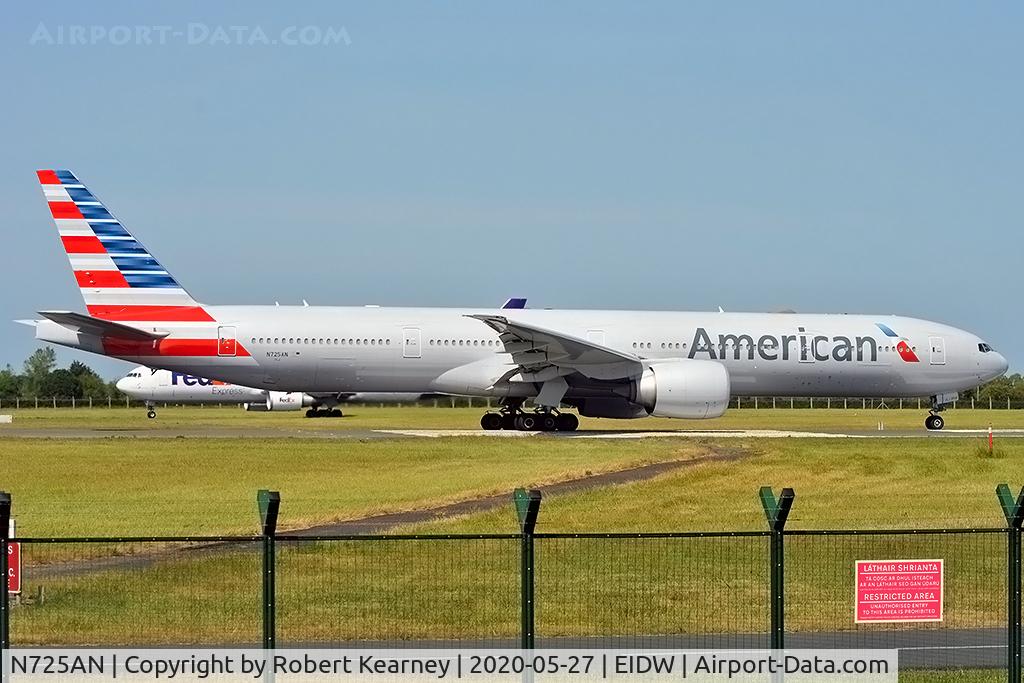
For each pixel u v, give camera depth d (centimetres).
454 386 14512
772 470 10350
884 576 3706
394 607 4778
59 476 9762
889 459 11412
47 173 14100
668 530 6925
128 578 5106
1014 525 3847
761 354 15000
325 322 14338
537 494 3616
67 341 14038
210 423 19425
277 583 5050
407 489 8919
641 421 19525
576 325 14838
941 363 15525
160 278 14225
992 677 3994
